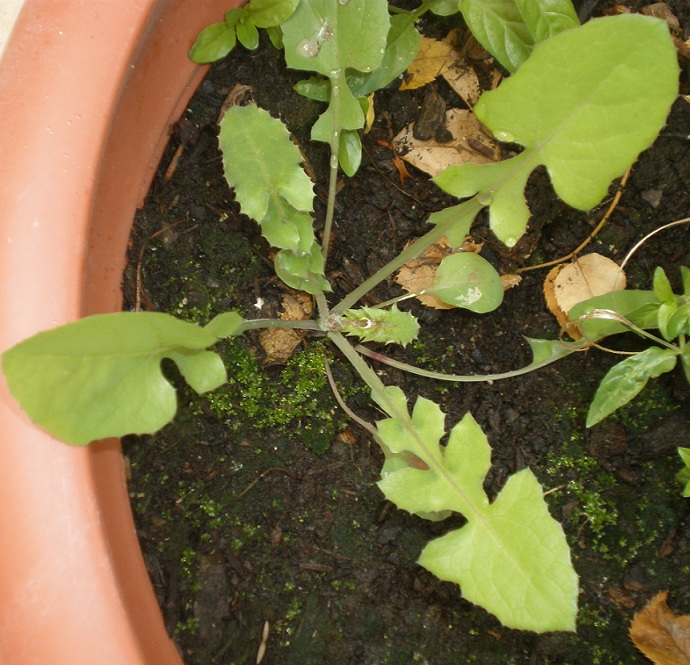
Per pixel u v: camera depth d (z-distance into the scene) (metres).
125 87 0.30
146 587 0.30
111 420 0.28
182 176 0.34
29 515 0.27
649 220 0.36
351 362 0.34
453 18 0.36
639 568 0.35
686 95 0.36
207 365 0.29
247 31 0.32
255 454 0.34
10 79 0.28
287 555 0.33
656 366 0.33
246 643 0.32
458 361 0.36
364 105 0.34
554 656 0.34
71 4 0.28
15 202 0.28
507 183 0.31
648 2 0.36
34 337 0.25
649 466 0.36
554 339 0.36
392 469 0.33
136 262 0.32
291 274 0.33
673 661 0.33
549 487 0.35
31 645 0.27
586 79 0.28
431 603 0.34
